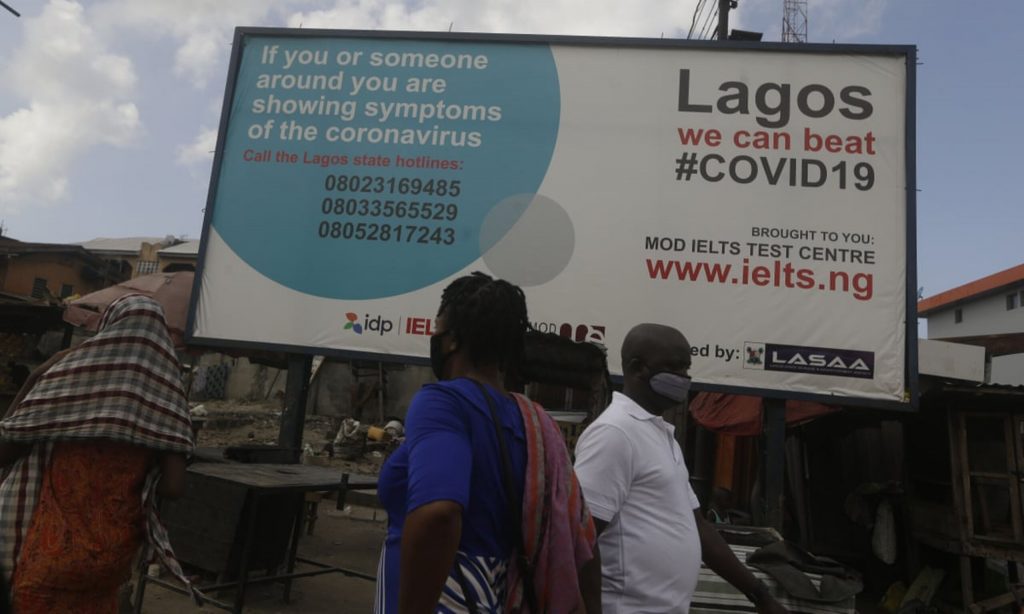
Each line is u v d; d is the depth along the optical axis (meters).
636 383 2.26
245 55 6.95
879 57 6.21
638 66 6.46
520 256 6.26
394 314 6.31
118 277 30.30
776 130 6.20
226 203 6.64
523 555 1.42
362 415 18.62
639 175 6.27
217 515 4.55
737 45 6.36
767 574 3.43
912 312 5.76
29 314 10.69
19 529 2.18
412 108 6.66
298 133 6.73
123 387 2.24
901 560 7.61
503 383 1.64
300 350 6.32
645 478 2.04
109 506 2.23
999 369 22.38
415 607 1.28
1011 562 6.50
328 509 9.00
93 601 2.25
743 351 5.87
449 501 1.29
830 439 8.99
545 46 6.63
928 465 6.95
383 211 6.50
